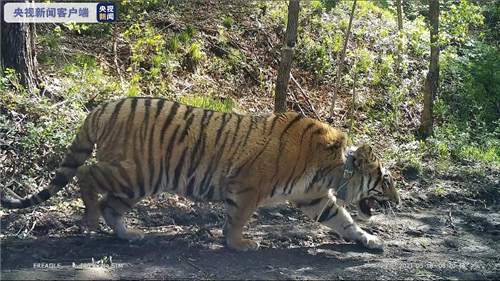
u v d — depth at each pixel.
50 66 9.32
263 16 12.55
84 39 10.45
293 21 8.45
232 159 5.88
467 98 12.51
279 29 12.30
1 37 8.16
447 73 13.06
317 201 6.52
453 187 9.23
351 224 6.57
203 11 12.16
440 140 10.70
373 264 6.07
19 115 7.64
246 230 6.95
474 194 9.05
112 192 5.76
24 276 5.00
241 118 6.04
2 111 7.59
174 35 11.01
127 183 5.74
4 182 6.80
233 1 12.74
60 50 9.83
